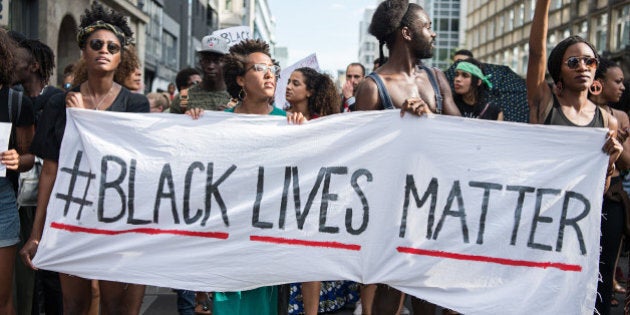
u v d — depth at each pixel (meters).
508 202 3.79
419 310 4.12
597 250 3.75
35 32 16.09
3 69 3.93
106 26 3.90
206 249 3.88
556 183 3.78
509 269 3.78
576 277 3.75
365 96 3.91
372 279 3.82
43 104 4.62
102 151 3.90
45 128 3.94
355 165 3.85
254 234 3.88
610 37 28.84
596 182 3.76
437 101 3.97
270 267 3.86
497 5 48.59
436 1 71.88
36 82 4.81
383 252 3.82
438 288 3.80
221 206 3.89
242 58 4.12
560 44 4.00
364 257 3.82
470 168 3.80
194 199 3.90
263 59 4.08
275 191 3.88
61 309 4.77
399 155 3.82
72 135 3.91
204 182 3.90
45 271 4.69
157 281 3.86
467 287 3.78
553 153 3.79
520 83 7.26
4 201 3.89
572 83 3.95
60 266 3.90
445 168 3.81
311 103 5.78
